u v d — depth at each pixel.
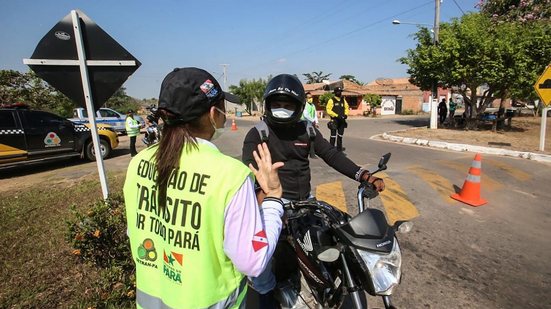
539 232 4.12
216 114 1.28
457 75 13.62
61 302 2.68
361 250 1.75
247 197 1.14
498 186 6.05
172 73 1.22
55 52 3.20
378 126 19.91
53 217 4.67
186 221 1.13
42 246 3.70
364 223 1.78
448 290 2.96
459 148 10.24
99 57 3.32
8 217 4.70
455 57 13.82
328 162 2.55
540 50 12.72
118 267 2.77
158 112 1.18
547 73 8.84
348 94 38.97
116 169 8.36
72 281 2.98
